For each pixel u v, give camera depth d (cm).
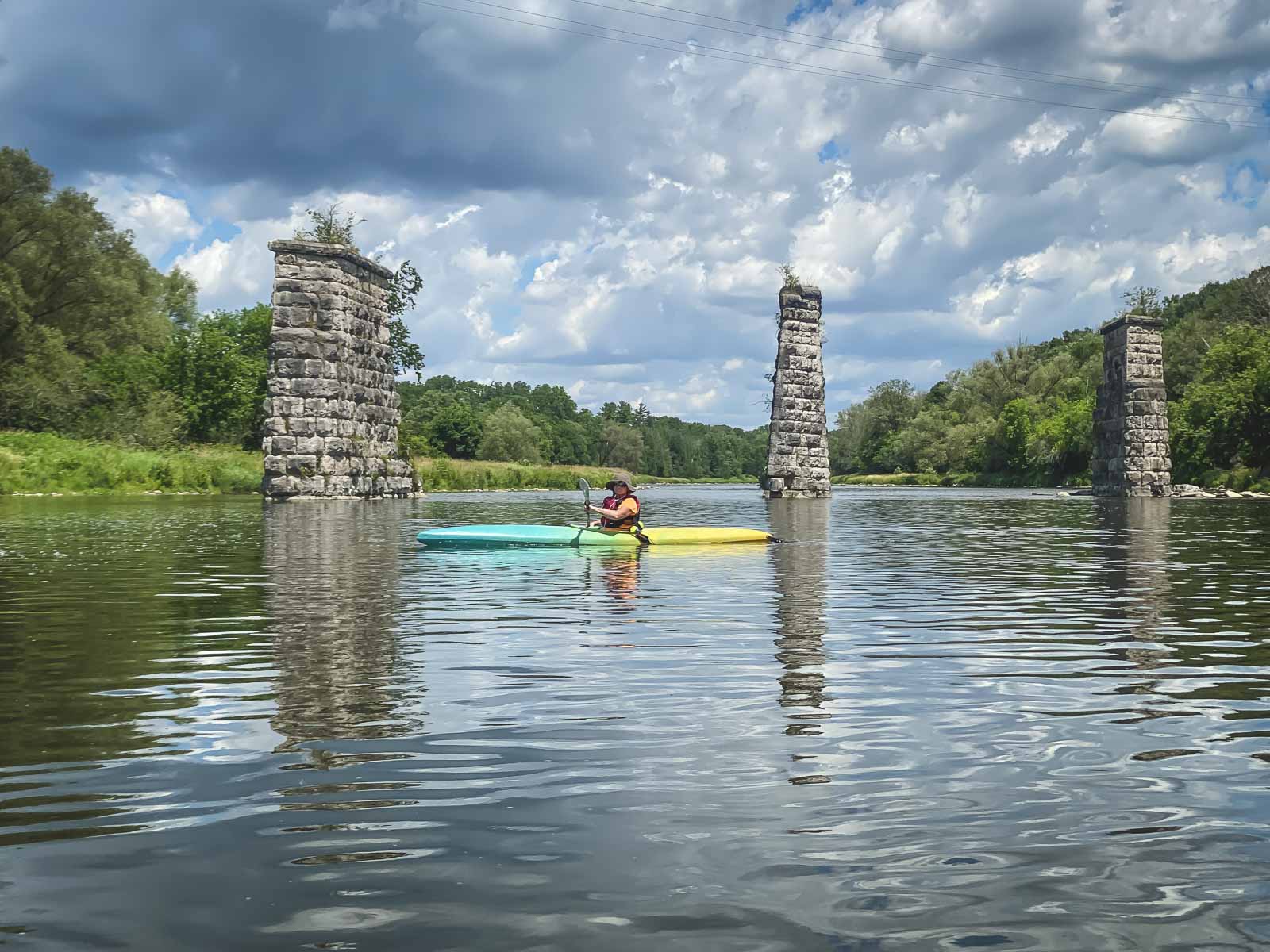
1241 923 300
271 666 690
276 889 322
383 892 321
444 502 4247
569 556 1609
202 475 5138
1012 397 11775
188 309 8019
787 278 5169
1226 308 9381
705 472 19550
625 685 631
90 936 291
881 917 303
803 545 1909
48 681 641
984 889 324
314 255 3903
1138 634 837
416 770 450
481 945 285
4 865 342
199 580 1234
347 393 3994
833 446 14575
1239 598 1084
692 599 1073
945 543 1992
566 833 371
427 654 735
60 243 5838
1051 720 542
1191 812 396
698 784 429
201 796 413
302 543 1811
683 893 320
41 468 4647
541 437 13050
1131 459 5709
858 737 505
